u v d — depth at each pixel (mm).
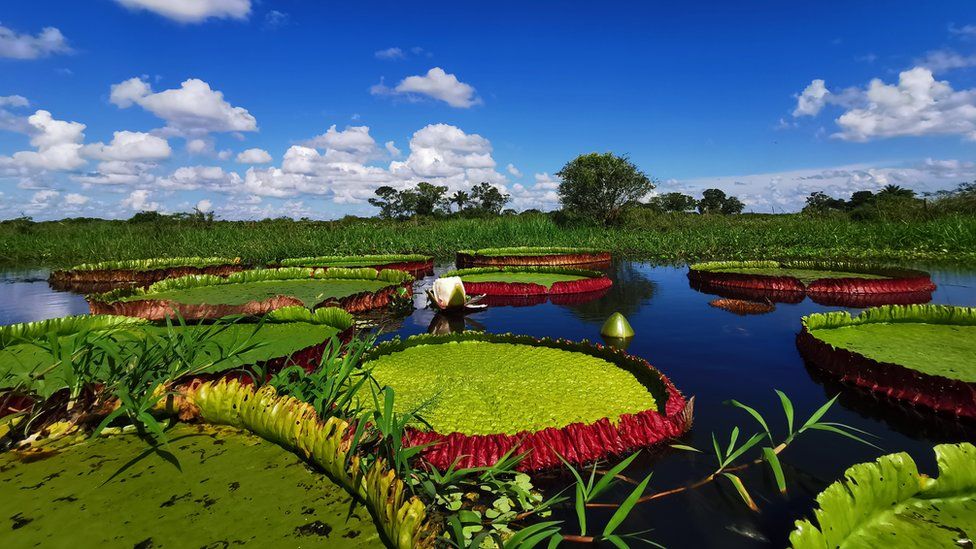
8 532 1378
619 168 21469
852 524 1434
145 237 15867
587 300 6684
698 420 2693
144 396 2020
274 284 7176
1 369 3033
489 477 2025
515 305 6457
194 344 2529
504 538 1718
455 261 13797
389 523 1361
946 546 1367
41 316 6203
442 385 2934
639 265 11320
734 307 5988
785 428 2574
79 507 1498
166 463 1771
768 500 1932
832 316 4215
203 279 6887
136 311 5188
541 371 3156
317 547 1334
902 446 2369
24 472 1708
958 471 1586
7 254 14664
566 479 2125
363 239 15773
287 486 1631
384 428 1904
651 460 2252
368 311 6137
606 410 2600
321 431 1755
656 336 4617
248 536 1375
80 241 15258
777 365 3670
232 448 1882
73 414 2004
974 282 7578
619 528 1781
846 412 2783
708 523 1799
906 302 6211
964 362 3223
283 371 2340
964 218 13719
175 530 1396
